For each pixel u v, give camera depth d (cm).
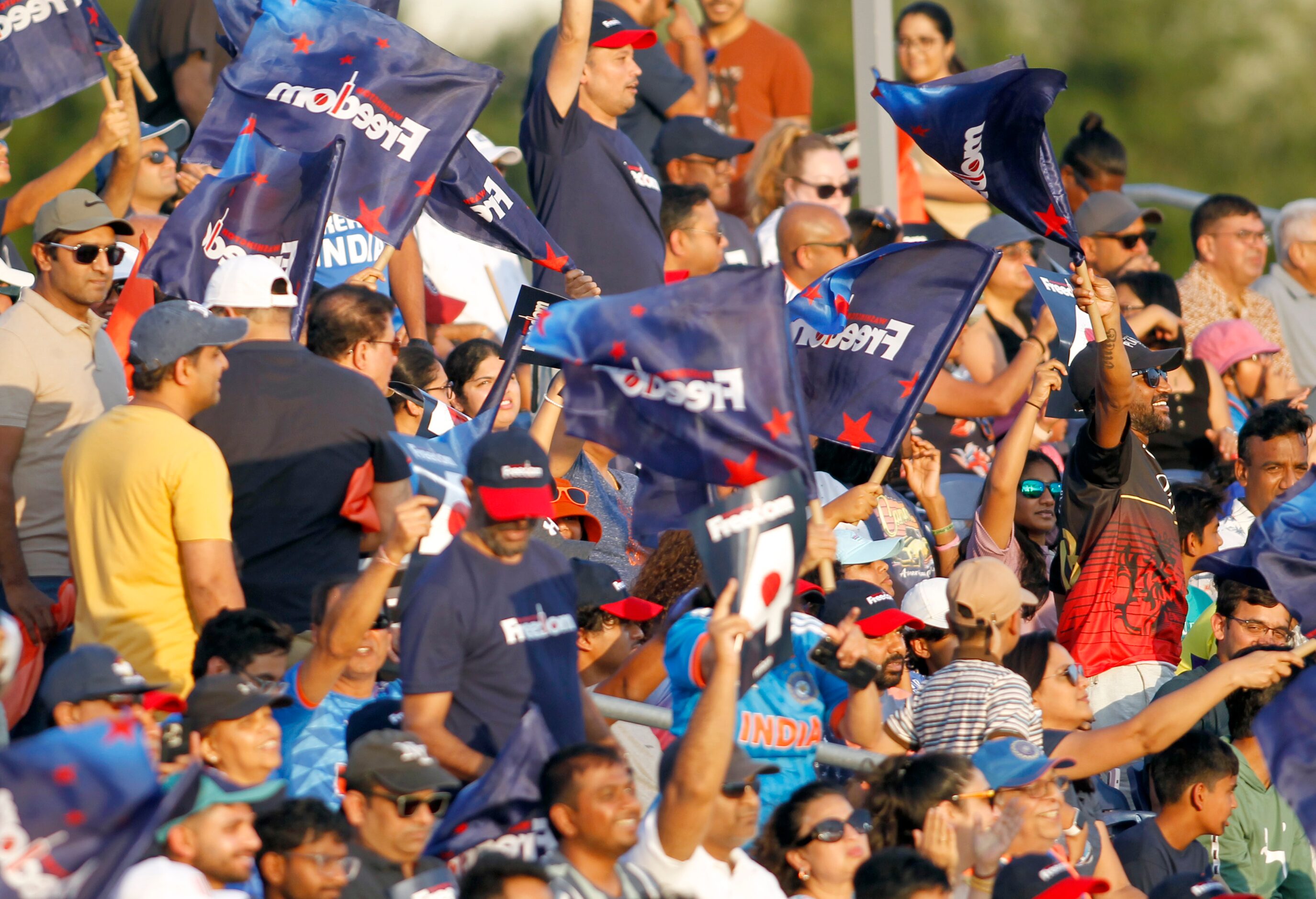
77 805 1204
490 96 2361
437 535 2044
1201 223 4066
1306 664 2438
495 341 2823
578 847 1639
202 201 2253
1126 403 2552
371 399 2073
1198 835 2341
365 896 1652
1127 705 2600
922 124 2305
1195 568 2436
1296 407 3394
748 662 1677
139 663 1912
